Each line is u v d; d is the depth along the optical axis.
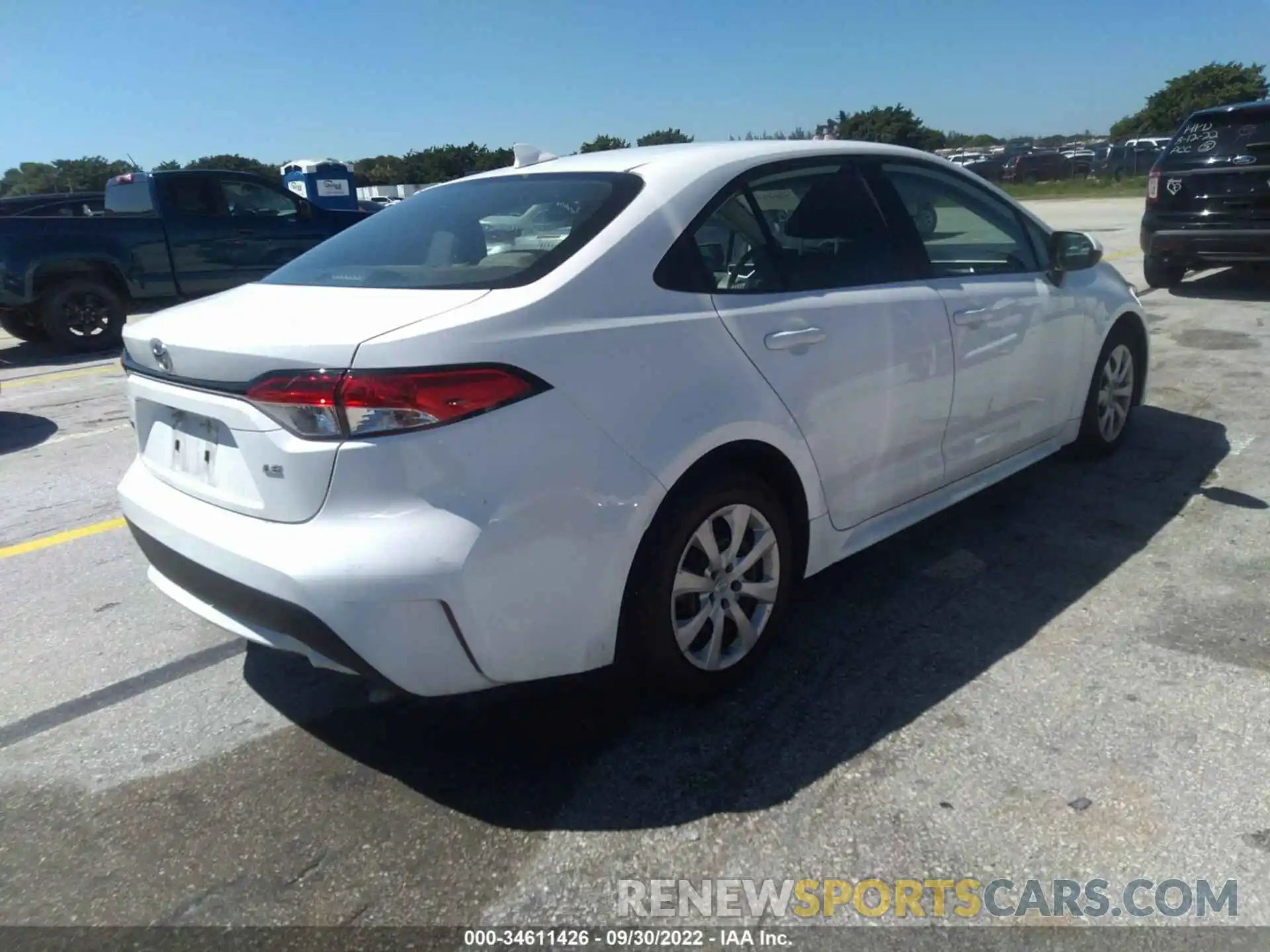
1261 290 9.91
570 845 2.50
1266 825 2.44
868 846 2.44
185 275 11.18
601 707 3.10
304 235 12.04
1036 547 4.12
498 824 2.59
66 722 3.19
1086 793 2.58
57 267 10.39
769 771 2.74
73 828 2.66
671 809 2.62
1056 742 2.80
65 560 4.58
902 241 3.63
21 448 6.68
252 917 2.33
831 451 3.24
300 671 3.45
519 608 2.49
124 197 11.47
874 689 3.12
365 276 2.98
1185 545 4.05
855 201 3.52
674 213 2.94
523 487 2.45
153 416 2.98
